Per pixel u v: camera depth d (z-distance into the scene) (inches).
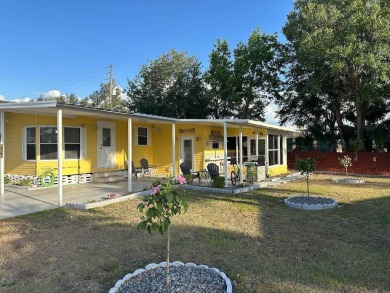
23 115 459.2
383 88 640.4
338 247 202.1
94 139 515.5
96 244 205.6
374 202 356.8
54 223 256.4
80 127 491.5
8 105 350.9
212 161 619.2
